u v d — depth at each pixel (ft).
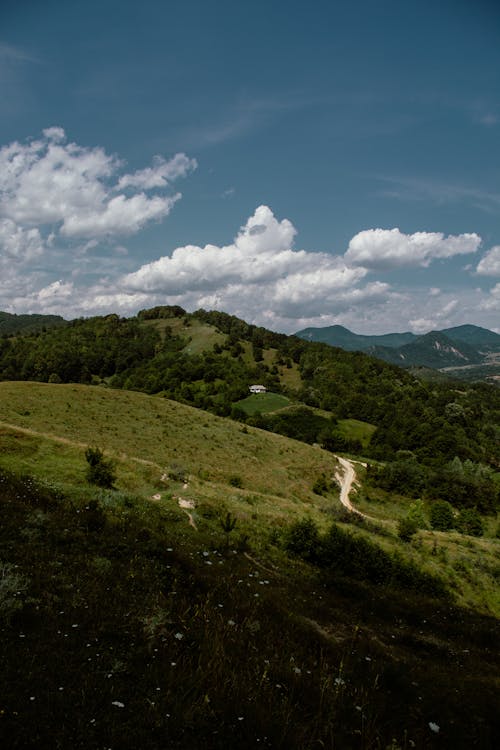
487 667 40.27
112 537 46.32
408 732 22.33
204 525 80.33
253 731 18.58
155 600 31.35
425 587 84.89
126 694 19.16
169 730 17.35
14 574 28.86
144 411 234.17
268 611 38.09
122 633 25.00
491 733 24.40
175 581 36.63
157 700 19.01
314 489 217.77
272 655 28.19
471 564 124.06
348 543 82.89
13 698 16.90
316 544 82.43
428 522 230.07
